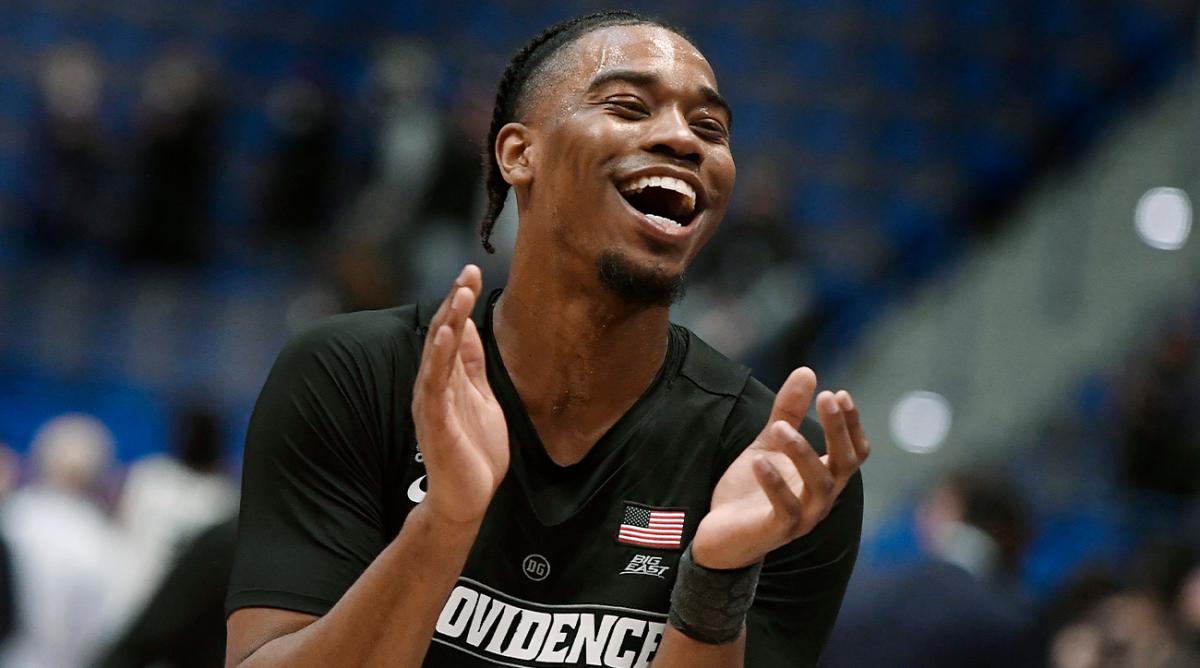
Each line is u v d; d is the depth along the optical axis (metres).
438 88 22.97
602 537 4.18
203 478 10.83
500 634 4.12
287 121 20.73
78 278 20.44
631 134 4.12
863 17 25.83
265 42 24.58
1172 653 9.91
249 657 3.88
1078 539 15.92
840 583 4.46
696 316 17.19
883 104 24.84
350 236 15.86
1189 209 20.39
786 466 3.88
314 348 4.27
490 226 4.68
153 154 20.59
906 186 23.73
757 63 25.41
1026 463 17.92
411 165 16.80
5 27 24.31
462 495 3.55
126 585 11.00
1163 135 21.70
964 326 20.48
